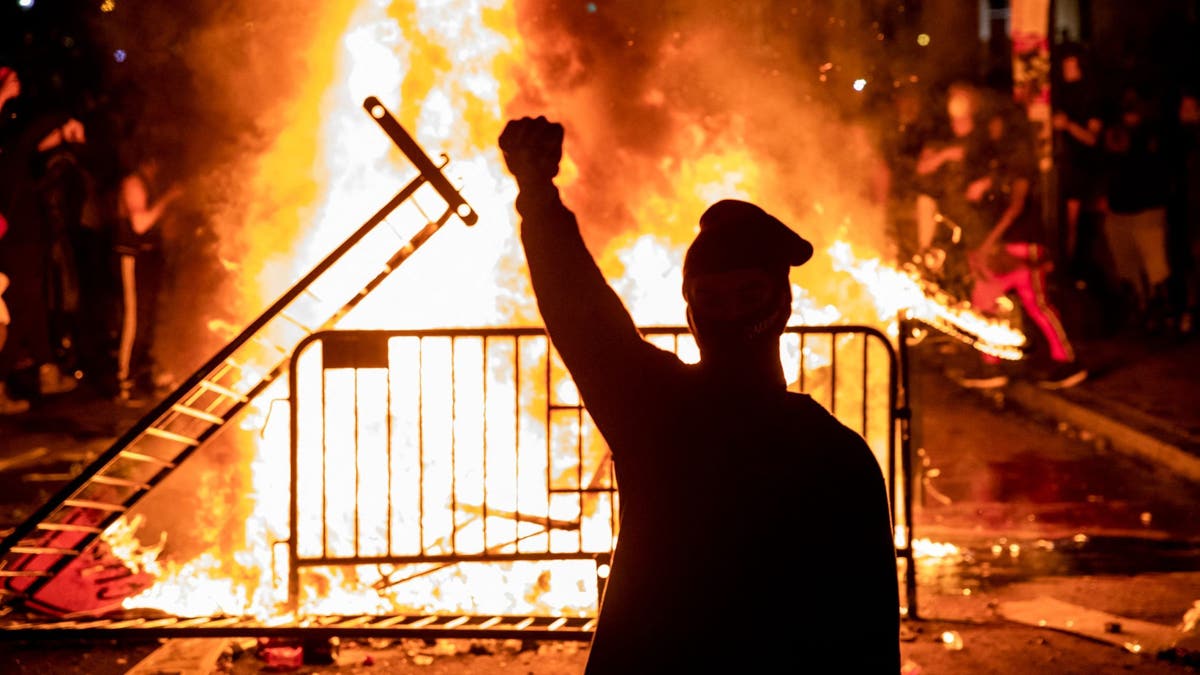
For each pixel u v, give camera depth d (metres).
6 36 14.52
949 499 9.04
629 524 2.45
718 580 2.36
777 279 2.53
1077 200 16.38
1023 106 13.55
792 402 2.50
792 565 2.36
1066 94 16.47
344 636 5.39
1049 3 13.41
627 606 2.39
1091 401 12.09
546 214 2.59
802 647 2.33
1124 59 16.86
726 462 2.42
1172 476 9.72
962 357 15.89
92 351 12.91
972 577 6.96
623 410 2.49
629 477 2.48
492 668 5.40
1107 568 7.14
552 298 2.55
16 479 9.24
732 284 2.49
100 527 6.03
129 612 5.97
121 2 14.38
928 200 13.34
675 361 2.55
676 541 2.39
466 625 5.45
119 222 12.31
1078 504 8.87
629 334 2.56
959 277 13.48
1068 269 16.42
